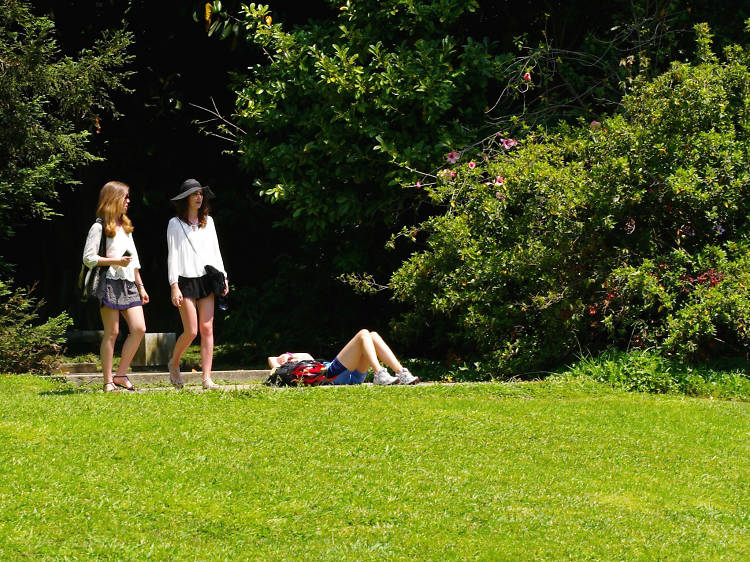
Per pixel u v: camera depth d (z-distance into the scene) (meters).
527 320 21.94
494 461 13.67
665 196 21.02
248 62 30.17
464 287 22.14
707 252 20.39
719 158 20.86
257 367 27.08
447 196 23.36
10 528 10.50
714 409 17.27
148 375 22.31
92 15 29.67
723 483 13.23
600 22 28.23
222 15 27.25
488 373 21.73
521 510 11.77
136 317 18.05
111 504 11.37
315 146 24.97
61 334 24.69
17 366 23.44
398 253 27.59
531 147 22.33
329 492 12.06
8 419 14.54
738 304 19.22
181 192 18.12
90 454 13.01
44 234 32.66
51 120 25.77
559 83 27.34
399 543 10.61
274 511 11.41
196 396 16.58
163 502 11.50
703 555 10.60
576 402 17.36
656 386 19.20
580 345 21.59
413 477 12.77
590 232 21.16
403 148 24.66
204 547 10.38
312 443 13.93
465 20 27.38
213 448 13.54
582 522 11.48
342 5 26.50
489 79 26.58
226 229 32.50
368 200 25.78
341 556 10.13
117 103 30.45
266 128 25.98
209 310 18.31
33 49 24.48
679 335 19.59
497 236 22.44
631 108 22.19
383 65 24.16
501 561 10.24
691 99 21.08
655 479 13.24
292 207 26.34
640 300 21.05
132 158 31.30
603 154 21.50
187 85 31.08
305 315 30.11
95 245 17.56
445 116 25.97
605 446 14.67
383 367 18.56
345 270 26.88
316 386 18.12
